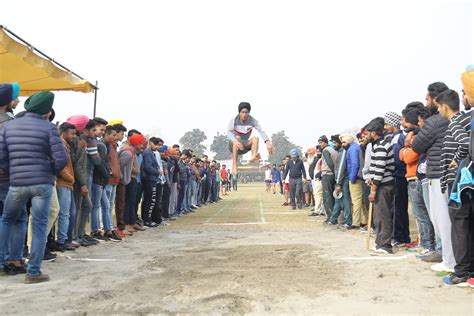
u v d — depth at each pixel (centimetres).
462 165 422
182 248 684
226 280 452
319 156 1303
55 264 552
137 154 927
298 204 1591
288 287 423
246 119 653
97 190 759
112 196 813
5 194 495
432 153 500
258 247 682
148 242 759
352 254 615
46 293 410
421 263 543
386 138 659
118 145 825
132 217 923
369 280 454
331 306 362
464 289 415
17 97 536
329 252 632
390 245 630
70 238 668
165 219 1190
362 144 889
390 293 402
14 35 657
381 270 504
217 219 1203
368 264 540
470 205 422
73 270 516
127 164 855
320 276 472
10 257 496
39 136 457
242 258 585
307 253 624
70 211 663
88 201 708
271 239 782
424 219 592
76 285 441
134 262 565
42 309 359
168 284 439
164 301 379
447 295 395
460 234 430
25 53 686
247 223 1082
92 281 457
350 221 947
